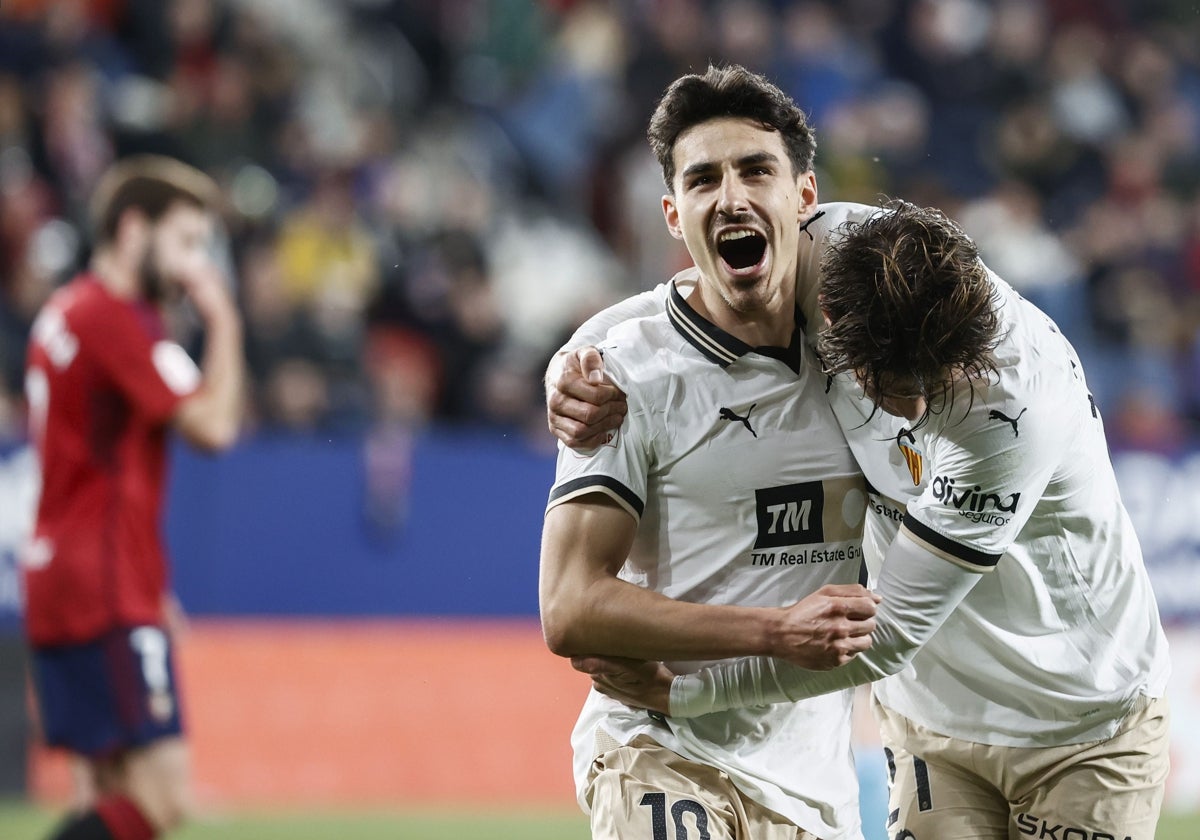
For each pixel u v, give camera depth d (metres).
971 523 9.23
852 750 10.37
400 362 27.98
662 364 9.49
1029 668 10.30
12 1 31.62
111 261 15.46
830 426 9.60
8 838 19.89
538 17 35.50
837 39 36.38
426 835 20.61
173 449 23.22
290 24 33.69
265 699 23.14
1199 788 24.59
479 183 32.19
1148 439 27.98
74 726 14.66
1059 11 38.06
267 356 26.12
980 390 9.05
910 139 34.81
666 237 32.22
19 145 28.52
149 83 31.16
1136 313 31.77
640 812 9.52
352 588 23.80
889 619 9.30
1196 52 39.06
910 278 8.80
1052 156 34.97
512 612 24.36
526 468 24.64
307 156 30.31
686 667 9.64
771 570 9.63
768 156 9.29
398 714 23.61
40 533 14.84
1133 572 10.57
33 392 15.16
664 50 34.31
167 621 15.36
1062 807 10.55
